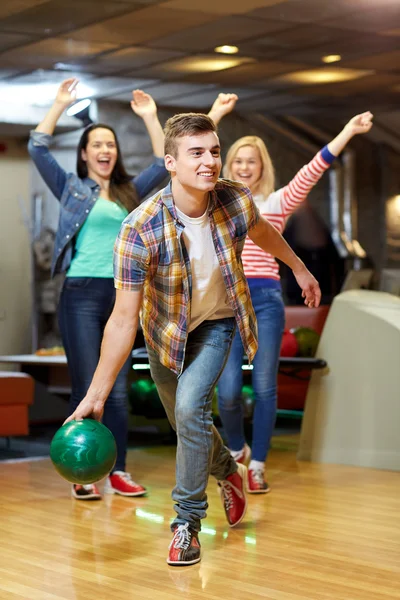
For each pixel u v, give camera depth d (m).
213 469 3.62
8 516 4.10
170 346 3.16
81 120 9.83
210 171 2.97
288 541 3.54
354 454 5.49
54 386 9.30
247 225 3.21
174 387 3.39
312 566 3.17
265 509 4.16
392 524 3.84
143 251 3.03
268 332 4.60
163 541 3.57
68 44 7.69
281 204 4.64
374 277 11.77
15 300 10.21
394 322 5.37
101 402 3.26
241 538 3.59
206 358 3.23
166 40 7.66
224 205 3.15
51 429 8.69
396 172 12.73
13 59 8.16
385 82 9.87
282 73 9.22
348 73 9.33
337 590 2.88
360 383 5.49
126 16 6.83
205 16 6.91
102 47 7.83
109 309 4.66
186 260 3.09
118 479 4.60
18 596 2.87
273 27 7.35
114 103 10.13
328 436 5.62
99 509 4.23
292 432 7.29
